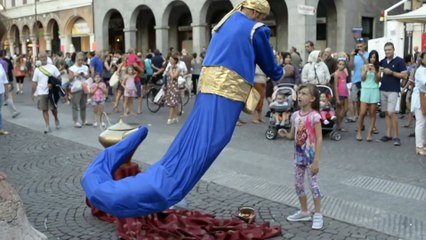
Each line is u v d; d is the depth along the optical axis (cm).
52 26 3831
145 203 382
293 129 534
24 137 1095
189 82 1938
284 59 1205
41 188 695
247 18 421
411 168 773
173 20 3066
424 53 849
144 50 3272
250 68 408
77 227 540
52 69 1143
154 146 958
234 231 494
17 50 4388
